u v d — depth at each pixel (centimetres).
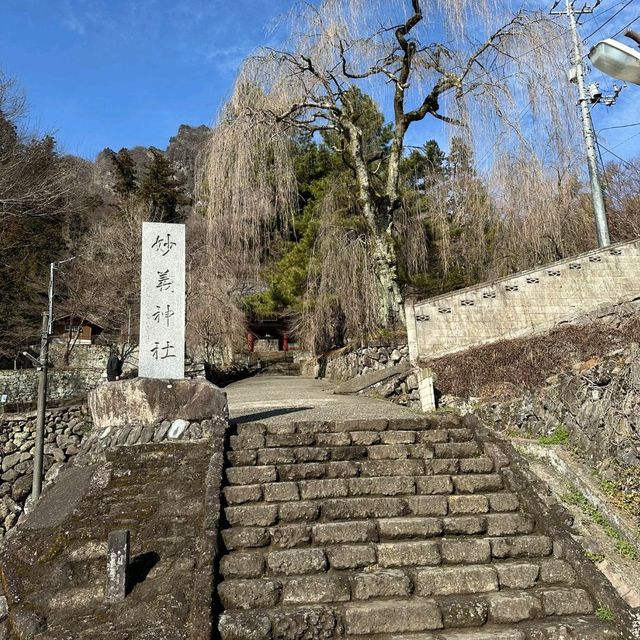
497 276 1505
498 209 1320
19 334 2103
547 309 1172
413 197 1631
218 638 354
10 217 1959
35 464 1132
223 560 417
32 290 2322
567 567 424
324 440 617
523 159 1229
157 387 650
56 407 1311
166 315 717
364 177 1447
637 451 504
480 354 1025
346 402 1094
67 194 2088
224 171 1295
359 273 1470
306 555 427
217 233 1407
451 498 502
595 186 1384
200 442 606
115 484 529
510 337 1093
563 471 575
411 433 628
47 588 398
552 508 491
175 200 3569
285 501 504
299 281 1770
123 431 626
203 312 2109
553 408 681
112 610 370
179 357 707
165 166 3684
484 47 1277
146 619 360
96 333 2619
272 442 607
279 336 2994
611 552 438
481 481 535
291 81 1347
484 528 471
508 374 956
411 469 557
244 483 529
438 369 1047
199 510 479
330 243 1484
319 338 1856
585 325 1058
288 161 1400
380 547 440
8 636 360
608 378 591
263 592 389
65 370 1778
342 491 516
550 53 1207
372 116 1706
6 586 403
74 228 3020
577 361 922
